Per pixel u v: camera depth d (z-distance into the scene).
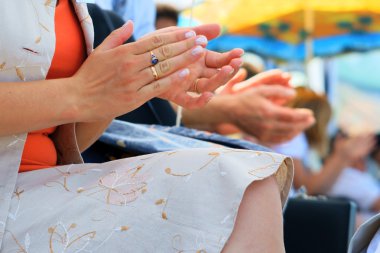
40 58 1.71
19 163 1.70
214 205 1.51
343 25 5.70
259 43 5.44
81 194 1.65
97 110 1.68
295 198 2.68
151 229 1.53
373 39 5.66
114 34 1.73
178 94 1.86
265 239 1.50
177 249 1.50
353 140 5.09
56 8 1.80
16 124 1.64
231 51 1.89
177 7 3.92
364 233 1.79
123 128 2.15
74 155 1.88
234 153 1.59
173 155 1.64
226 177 1.53
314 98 4.72
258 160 1.56
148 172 1.62
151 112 2.52
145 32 3.20
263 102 3.12
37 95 1.65
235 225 1.50
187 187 1.54
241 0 5.43
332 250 2.61
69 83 1.67
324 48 5.68
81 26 1.82
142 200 1.57
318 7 5.55
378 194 4.97
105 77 1.66
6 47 1.67
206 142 2.07
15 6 1.70
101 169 1.71
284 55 5.53
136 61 1.65
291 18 5.53
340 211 2.62
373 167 5.04
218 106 3.12
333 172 4.89
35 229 1.62
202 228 1.49
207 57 1.90
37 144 1.78
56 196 1.67
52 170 1.74
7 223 1.64
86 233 1.57
